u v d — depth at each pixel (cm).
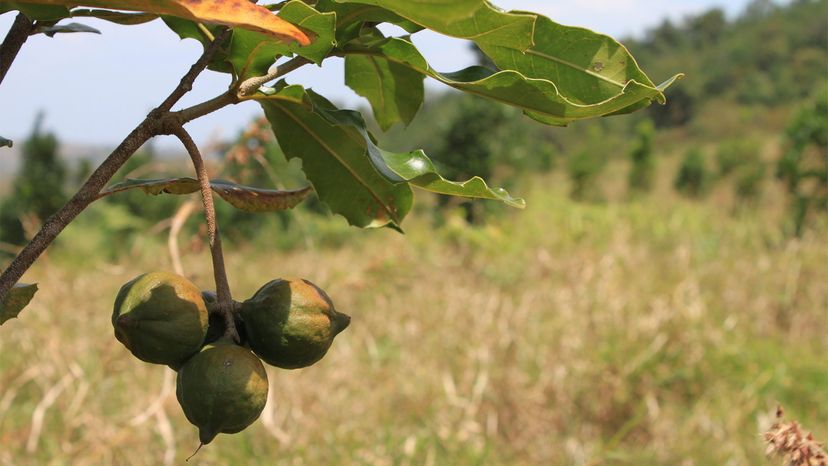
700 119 5425
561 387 495
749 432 469
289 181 771
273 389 429
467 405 468
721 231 1004
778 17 6581
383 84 167
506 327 568
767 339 621
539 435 463
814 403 513
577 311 613
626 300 622
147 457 378
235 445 401
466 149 1457
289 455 397
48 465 369
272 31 100
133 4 102
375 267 688
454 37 115
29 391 470
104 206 1145
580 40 134
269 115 153
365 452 408
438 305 648
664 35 7294
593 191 2417
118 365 443
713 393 513
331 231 1194
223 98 129
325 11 130
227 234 1114
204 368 119
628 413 488
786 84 5819
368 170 159
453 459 423
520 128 1545
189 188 150
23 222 604
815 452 196
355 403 467
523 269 779
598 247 892
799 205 1122
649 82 134
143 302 119
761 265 778
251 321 129
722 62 6247
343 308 654
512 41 114
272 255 864
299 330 127
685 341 547
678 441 448
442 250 913
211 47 122
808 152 1173
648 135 2559
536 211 1366
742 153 2767
